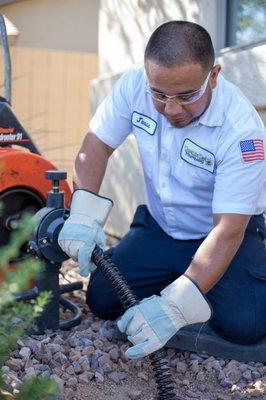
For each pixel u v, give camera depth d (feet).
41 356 11.89
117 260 14.39
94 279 14.32
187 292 11.03
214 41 18.85
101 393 11.47
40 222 12.17
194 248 13.76
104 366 12.12
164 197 13.28
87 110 34.27
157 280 14.19
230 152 11.90
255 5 17.97
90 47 34.47
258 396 11.80
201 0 18.93
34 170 13.57
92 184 12.98
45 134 33.55
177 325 11.00
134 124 13.07
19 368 11.39
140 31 21.74
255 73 17.24
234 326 12.77
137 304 11.25
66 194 13.93
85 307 15.42
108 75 23.06
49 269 12.89
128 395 11.51
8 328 8.69
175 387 12.07
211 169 12.35
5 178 13.17
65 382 11.46
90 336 13.21
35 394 7.87
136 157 21.38
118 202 22.44
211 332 13.25
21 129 14.30
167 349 13.25
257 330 12.82
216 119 12.01
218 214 11.69
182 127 12.04
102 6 23.73
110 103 13.26
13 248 8.01
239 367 12.60
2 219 13.41
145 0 21.39
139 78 12.94
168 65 10.85
